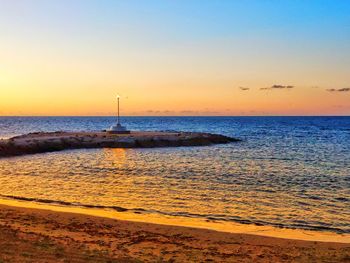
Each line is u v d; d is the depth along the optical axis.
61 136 82.50
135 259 14.55
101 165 49.59
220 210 25.36
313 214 24.67
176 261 14.73
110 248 16.36
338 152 66.94
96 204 26.84
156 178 38.69
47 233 18.39
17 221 20.56
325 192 31.69
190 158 57.66
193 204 27.02
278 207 26.42
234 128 175.00
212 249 16.98
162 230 20.00
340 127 181.12
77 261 13.80
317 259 15.69
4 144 61.78
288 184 35.34
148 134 89.88
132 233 19.23
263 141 93.25
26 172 43.38
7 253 14.24
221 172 43.09
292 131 143.62
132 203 27.27
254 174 41.53
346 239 19.38
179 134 89.38
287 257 15.96
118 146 74.19
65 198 28.94
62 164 50.75
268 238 19.11
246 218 23.47
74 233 18.75
